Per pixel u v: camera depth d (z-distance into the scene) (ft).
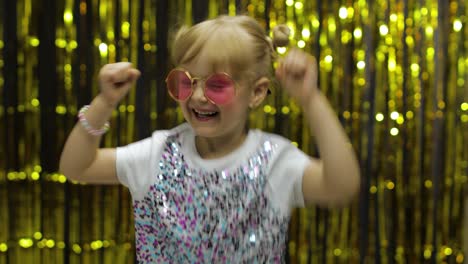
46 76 4.86
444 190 5.14
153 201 2.53
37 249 5.05
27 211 5.00
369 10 4.95
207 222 2.45
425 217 5.16
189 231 2.45
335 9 4.92
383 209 5.14
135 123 4.94
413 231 5.16
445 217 5.16
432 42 4.99
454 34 4.99
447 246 5.22
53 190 4.99
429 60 4.99
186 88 2.42
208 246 2.44
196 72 2.43
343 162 2.31
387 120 5.03
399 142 5.07
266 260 2.45
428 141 5.07
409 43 4.98
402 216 5.15
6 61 4.83
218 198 2.46
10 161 4.93
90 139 2.52
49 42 4.83
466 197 5.15
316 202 2.50
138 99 4.93
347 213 5.16
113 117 4.92
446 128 5.07
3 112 4.87
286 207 2.50
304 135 5.02
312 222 5.17
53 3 4.81
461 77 5.02
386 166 5.09
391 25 4.96
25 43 4.82
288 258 5.18
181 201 2.49
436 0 4.96
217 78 2.38
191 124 2.48
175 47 2.55
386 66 4.99
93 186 5.04
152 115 4.94
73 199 5.03
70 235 5.05
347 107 5.00
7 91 4.85
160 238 2.53
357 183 2.36
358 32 4.95
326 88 4.98
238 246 2.43
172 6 4.87
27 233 5.02
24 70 4.84
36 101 4.89
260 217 2.45
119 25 4.85
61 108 4.90
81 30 4.83
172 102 4.96
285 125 5.01
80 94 4.89
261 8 4.88
